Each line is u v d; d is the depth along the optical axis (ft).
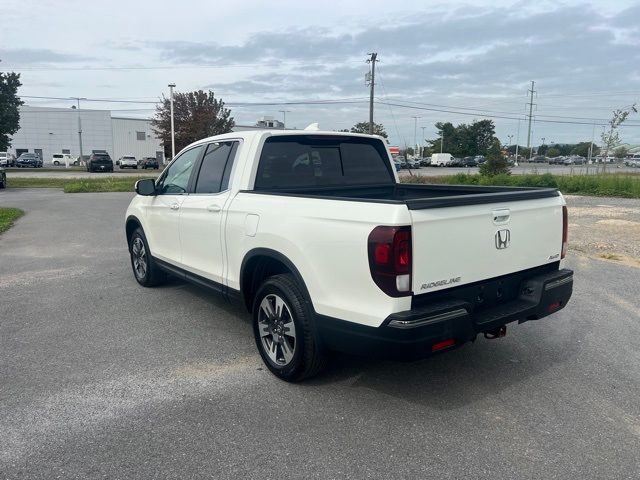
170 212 18.63
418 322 10.46
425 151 358.43
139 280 23.16
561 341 16.46
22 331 17.33
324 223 11.76
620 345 16.11
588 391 13.04
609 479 9.57
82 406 12.24
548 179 83.35
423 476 9.63
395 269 10.44
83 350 15.69
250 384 13.42
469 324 11.27
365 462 10.07
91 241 35.12
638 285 23.29
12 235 37.96
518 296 13.37
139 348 15.85
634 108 108.37
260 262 14.38
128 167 204.85
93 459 10.15
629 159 242.99
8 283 23.70
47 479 9.53
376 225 10.64
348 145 17.78
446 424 11.45
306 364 12.82
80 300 20.92
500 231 12.39
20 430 11.18
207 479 9.55
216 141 17.11
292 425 11.40
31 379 13.67
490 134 325.62
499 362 14.82
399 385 13.33
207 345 16.11
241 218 14.44
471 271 11.83
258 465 9.97
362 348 11.37
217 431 11.16
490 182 93.56
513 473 9.72
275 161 15.72
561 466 9.95
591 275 25.26
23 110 268.82
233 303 15.76
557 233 14.23
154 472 9.75
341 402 12.44
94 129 279.08
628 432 11.16
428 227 10.84
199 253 16.98
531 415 11.84
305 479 9.55
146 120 286.25
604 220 46.39
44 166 239.71
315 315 12.23
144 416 11.78
